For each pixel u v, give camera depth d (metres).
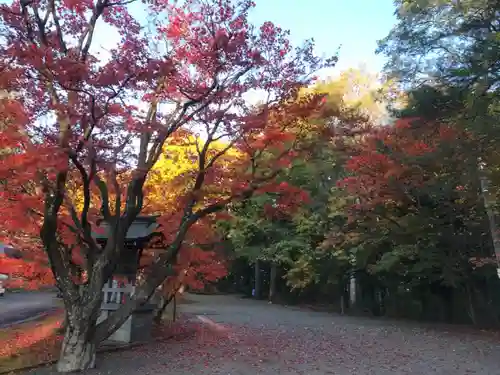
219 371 8.42
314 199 20.52
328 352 10.92
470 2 13.62
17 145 7.44
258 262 35.19
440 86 14.62
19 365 8.16
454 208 16.05
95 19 8.23
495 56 12.45
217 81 8.49
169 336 12.52
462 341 13.26
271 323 17.78
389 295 23.03
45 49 6.95
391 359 10.13
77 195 11.47
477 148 12.98
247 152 9.21
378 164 14.59
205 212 9.41
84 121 7.37
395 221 16.86
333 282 24.20
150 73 7.43
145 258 12.04
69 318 8.08
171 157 12.16
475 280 17.72
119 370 8.17
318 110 9.23
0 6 7.63
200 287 13.27
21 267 10.41
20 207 8.43
